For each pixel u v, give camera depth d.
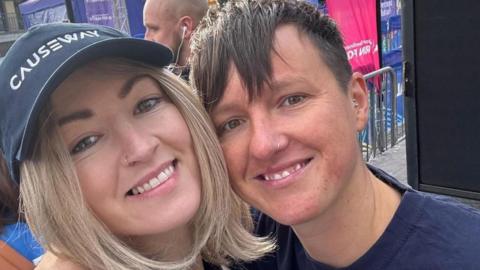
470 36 0.82
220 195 0.38
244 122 0.34
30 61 0.31
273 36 0.32
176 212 0.35
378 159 1.49
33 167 0.32
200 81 0.37
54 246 0.33
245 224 0.46
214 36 0.34
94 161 0.32
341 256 0.36
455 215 0.33
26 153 0.31
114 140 0.33
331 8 1.55
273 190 0.34
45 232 0.32
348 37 1.59
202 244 0.40
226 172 0.38
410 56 0.90
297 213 0.33
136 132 0.34
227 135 0.36
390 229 0.34
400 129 1.70
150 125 0.35
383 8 1.78
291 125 0.32
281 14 0.33
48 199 0.32
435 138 0.91
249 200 0.36
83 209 0.32
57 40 0.31
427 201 0.34
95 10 1.43
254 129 0.33
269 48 0.32
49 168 0.32
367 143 1.49
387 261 0.33
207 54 0.35
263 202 0.35
